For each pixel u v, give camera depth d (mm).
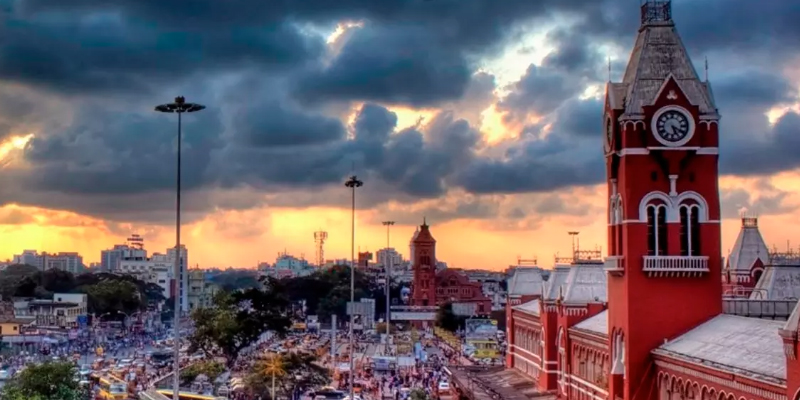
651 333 101000
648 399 100125
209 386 194750
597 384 121312
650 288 101375
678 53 103938
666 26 104812
